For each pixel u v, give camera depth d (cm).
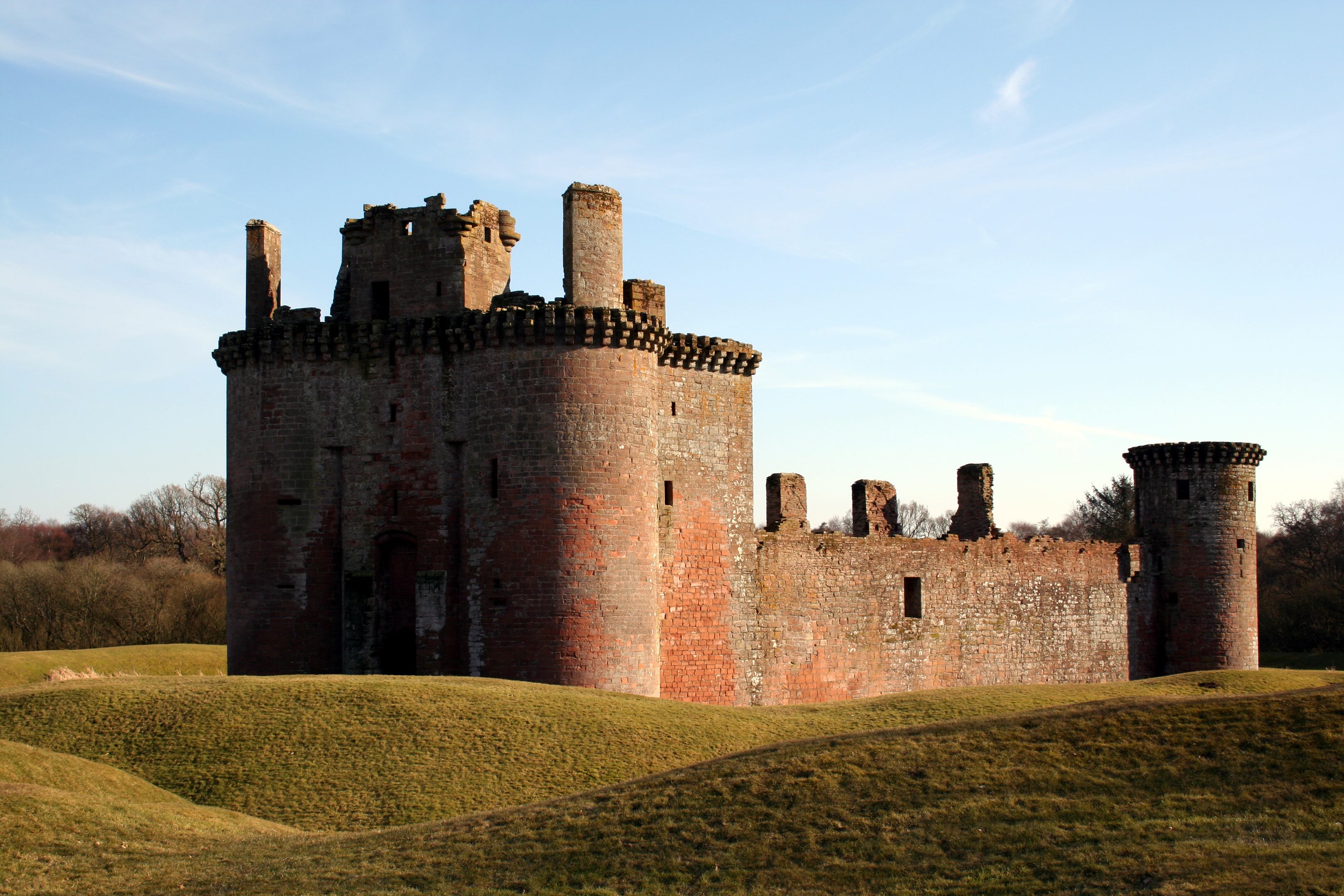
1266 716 2430
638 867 2116
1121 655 6838
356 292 4641
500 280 4728
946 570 6116
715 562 5088
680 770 2686
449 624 4328
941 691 4872
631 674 4219
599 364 4278
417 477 4431
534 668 4175
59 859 2283
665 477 4981
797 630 5366
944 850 2066
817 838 2156
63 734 3316
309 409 4547
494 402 4309
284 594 4484
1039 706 4538
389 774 3088
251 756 3178
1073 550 6700
